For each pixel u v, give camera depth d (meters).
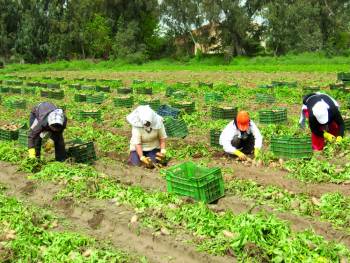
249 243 6.41
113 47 71.94
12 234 7.46
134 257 6.84
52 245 7.03
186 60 70.25
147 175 10.10
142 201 8.34
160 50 77.38
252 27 69.94
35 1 73.69
